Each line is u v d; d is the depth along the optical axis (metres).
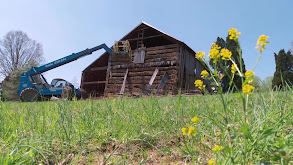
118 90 14.95
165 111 2.63
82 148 1.71
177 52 13.48
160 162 1.53
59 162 1.50
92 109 2.72
